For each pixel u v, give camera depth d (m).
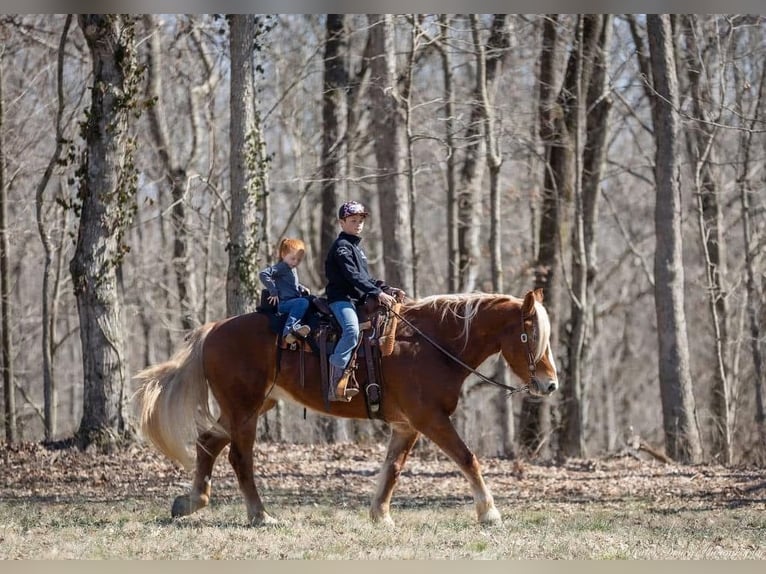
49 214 24.42
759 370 23.39
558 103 21.20
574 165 21.42
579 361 20.98
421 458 17.00
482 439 25.66
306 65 23.58
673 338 17.88
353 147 24.44
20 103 23.62
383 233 19.27
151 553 8.38
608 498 13.07
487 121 19.59
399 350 9.49
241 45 16.11
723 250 25.61
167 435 9.61
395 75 19.44
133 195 15.73
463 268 22.09
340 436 22.94
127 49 15.36
